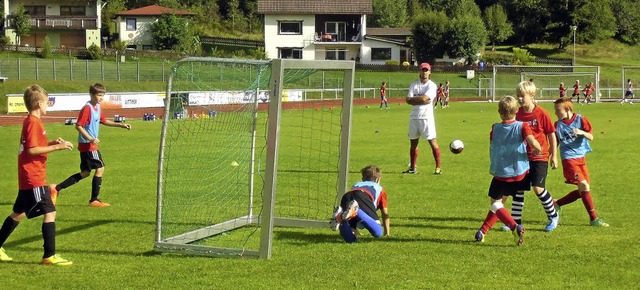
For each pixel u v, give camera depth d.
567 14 94.06
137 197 12.30
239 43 80.44
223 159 15.52
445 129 27.61
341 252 8.12
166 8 79.31
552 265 7.46
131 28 76.88
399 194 12.32
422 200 11.70
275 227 9.73
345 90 9.87
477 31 76.56
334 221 8.87
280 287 6.73
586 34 94.44
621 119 32.34
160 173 8.39
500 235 8.99
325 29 75.69
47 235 7.61
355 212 8.45
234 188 12.73
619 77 74.25
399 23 98.38
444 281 6.89
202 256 8.05
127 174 15.21
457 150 14.35
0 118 35.28
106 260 7.90
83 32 72.81
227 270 7.39
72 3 72.88
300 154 18.70
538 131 8.99
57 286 6.88
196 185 12.91
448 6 103.56
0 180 14.79
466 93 61.88
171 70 8.42
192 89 9.88
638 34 96.56
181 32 74.50
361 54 75.94
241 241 8.88
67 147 7.45
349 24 75.88
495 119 33.44
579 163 9.58
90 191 13.03
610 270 7.24
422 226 9.59
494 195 8.48
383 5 98.25
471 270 7.29
